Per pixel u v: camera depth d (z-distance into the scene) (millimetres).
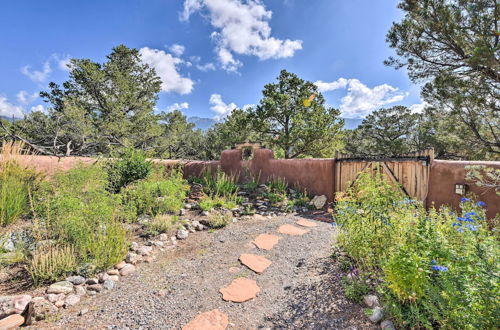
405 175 5734
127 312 2521
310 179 7625
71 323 2332
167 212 5688
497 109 8359
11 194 4430
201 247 4188
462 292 1822
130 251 3854
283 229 5031
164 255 3869
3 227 4133
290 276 3250
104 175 5559
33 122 11039
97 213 3605
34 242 3506
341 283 2891
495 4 6949
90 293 2793
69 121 10719
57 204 3625
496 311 1655
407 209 3508
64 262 3031
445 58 9211
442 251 2246
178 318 2453
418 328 2033
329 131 13742
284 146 15367
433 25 8375
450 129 10492
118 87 16500
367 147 26188
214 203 6316
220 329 2301
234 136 17000
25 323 2299
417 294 2094
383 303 2322
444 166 5020
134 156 6516
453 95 8867
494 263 1932
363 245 2998
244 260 3699
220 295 2842
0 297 2449
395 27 9664
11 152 5359
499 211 4250
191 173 10062
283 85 16031
